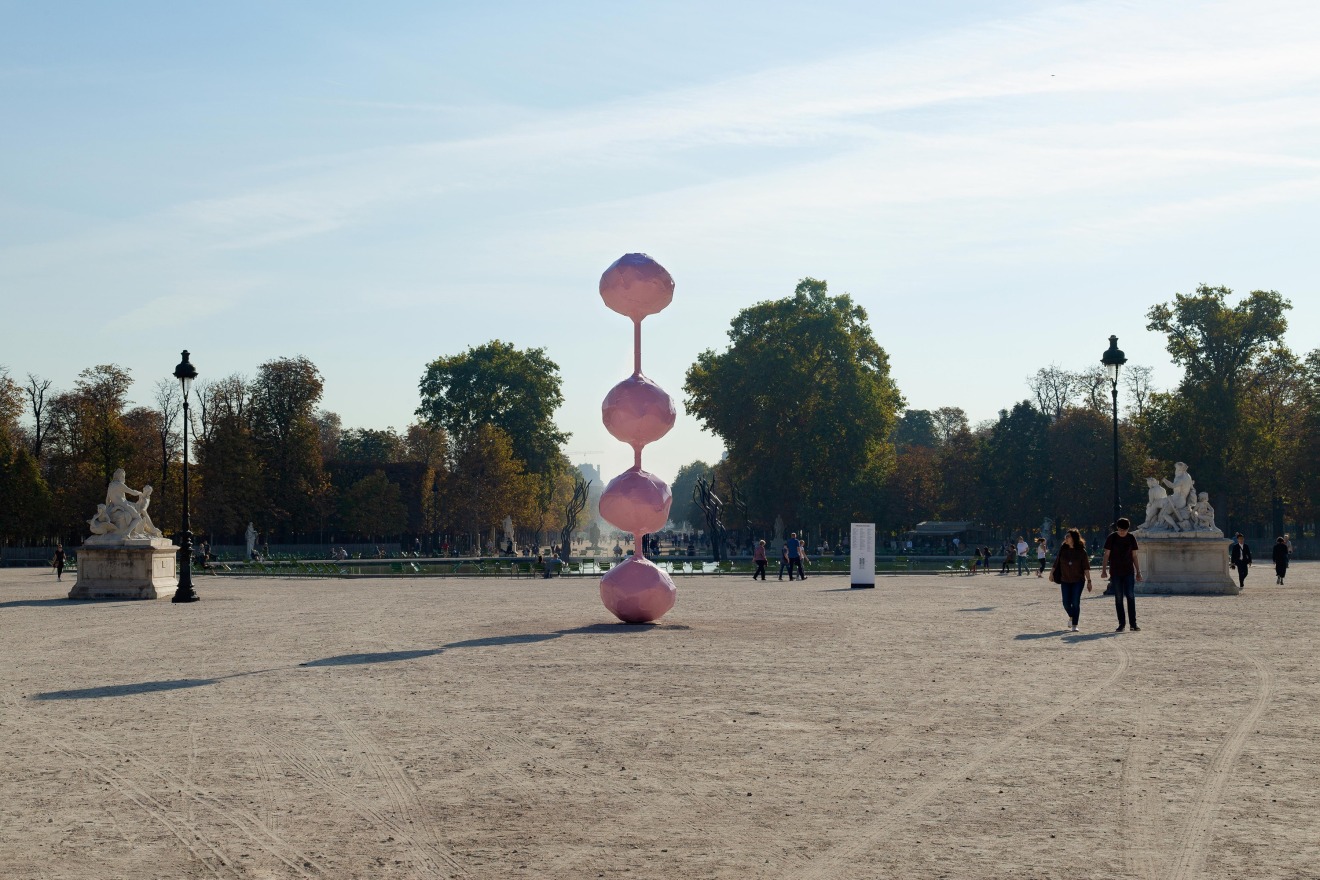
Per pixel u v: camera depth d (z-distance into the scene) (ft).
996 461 352.08
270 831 33.55
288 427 359.25
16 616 118.11
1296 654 74.13
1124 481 326.65
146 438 361.10
